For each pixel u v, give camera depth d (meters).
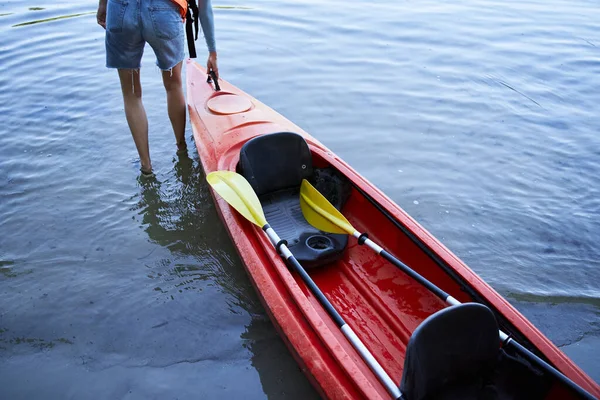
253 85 5.37
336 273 3.01
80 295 3.01
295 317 2.38
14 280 3.09
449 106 5.11
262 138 3.21
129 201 3.78
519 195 3.94
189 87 4.46
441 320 1.92
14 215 3.61
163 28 3.50
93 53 5.91
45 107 4.90
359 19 7.11
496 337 2.07
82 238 3.44
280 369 2.62
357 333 2.64
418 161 4.30
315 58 5.99
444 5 7.77
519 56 6.17
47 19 6.69
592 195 3.96
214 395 2.49
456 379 2.08
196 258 3.30
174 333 2.80
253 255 2.76
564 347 2.80
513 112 5.04
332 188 3.38
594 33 6.83
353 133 4.64
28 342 2.73
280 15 7.14
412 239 2.75
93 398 2.46
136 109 3.80
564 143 4.57
